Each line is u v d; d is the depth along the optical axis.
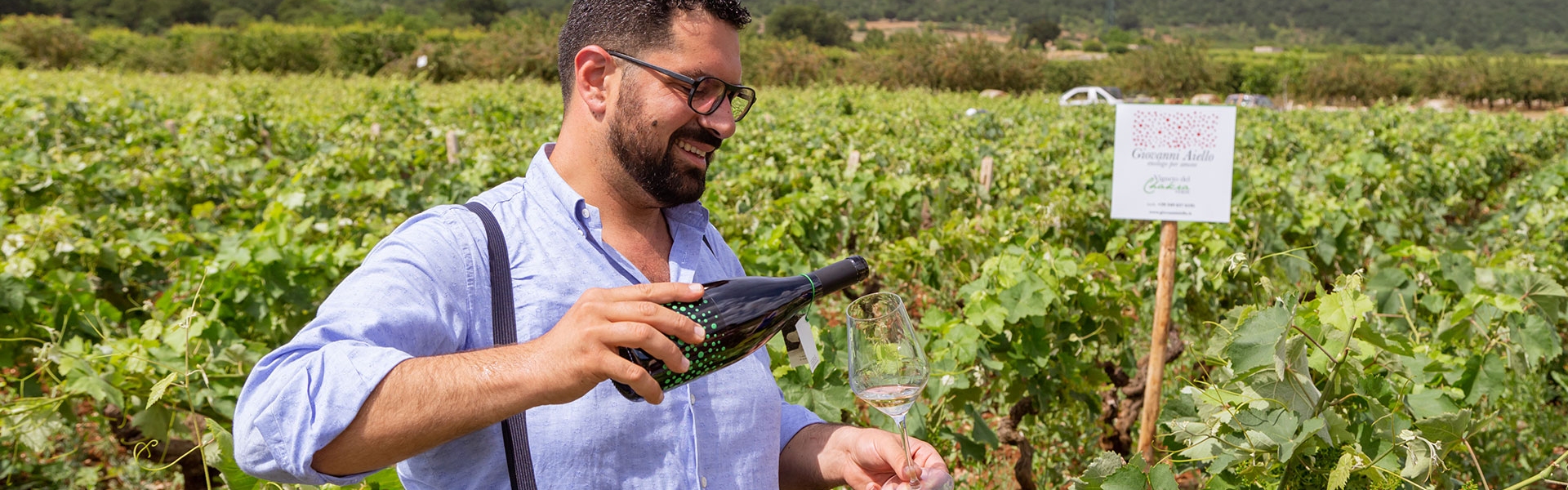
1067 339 4.00
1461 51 197.62
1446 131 14.06
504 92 21.03
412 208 7.09
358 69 35.66
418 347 1.29
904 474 1.64
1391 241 6.48
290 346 1.22
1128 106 3.69
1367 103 39.91
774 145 10.74
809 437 1.81
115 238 5.46
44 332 3.93
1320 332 2.22
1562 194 8.10
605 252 1.46
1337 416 2.19
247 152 9.99
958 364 3.51
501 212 1.45
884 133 14.06
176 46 40.22
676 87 1.41
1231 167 3.65
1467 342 3.48
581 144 1.49
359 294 1.26
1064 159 9.70
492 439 1.39
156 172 7.56
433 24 92.25
